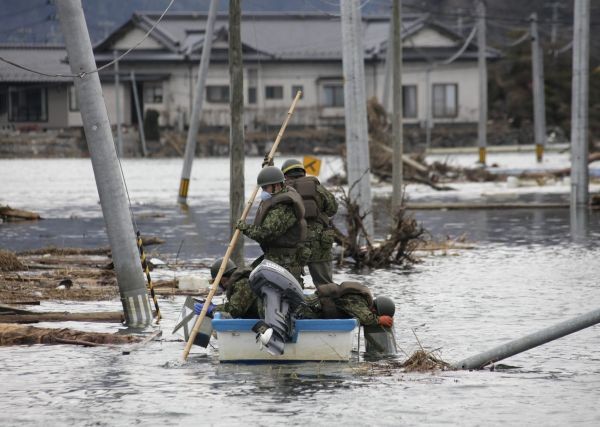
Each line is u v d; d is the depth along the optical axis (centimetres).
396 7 9194
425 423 3100
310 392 3466
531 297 5475
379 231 9050
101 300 5422
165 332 4591
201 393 3462
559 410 3238
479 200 12769
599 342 4300
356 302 4062
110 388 3544
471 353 4088
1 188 15950
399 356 4047
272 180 3928
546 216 10588
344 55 7600
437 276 6344
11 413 3238
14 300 5350
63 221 10550
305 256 3981
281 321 3784
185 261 7100
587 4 11050
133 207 12144
